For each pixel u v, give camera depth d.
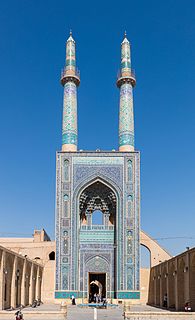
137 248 30.86
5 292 23.56
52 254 40.22
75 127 33.22
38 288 32.41
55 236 31.11
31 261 29.62
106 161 32.28
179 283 25.27
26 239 42.41
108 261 31.42
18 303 26.34
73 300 29.47
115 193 31.84
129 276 30.42
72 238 31.08
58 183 31.92
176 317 18.92
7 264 23.62
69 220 31.34
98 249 31.59
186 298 23.22
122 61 34.44
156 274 31.95
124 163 32.22
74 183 31.92
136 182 31.91
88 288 30.88
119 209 31.55
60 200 31.66
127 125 33.03
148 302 33.38
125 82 33.88
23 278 27.19
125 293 30.17
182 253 24.16
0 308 21.88
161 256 38.50
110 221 32.84
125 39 35.09
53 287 33.78
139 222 31.30
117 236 31.16
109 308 26.98
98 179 32.03
